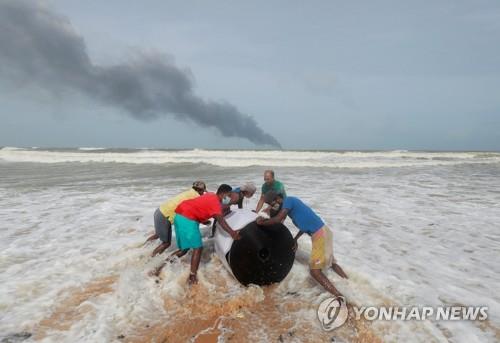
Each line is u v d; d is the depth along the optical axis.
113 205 9.79
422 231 7.36
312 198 10.92
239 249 4.46
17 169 21.22
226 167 22.03
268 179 6.60
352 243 6.49
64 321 3.79
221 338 3.54
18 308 4.05
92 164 25.23
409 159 32.16
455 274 5.13
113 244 6.31
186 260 5.34
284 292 4.55
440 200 10.77
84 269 5.16
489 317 3.93
